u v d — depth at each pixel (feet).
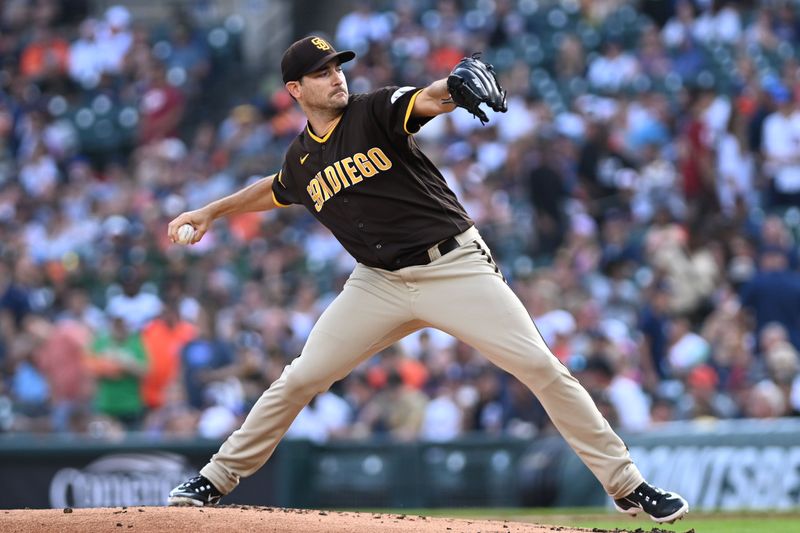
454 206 58.18
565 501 114.73
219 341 138.00
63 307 168.86
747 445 108.37
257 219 181.78
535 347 57.31
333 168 57.98
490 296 57.41
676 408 126.52
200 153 207.41
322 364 59.93
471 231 58.39
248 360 134.62
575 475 114.52
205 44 244.83
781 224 150.00
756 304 135.44
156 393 140.87
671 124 178.29
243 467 62.34
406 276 58.03
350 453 124.16
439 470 122.01
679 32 200.13
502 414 127.54
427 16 223.10
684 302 143.13
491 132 184.96
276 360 135.03
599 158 168.96
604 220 165.48
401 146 56.75
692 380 124.98
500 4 215.92
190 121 232.53
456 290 57.62
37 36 243.19
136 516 56.13
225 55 246.88
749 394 122.21
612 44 197.47
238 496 123.54
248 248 177.17
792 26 198.08
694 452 110.83
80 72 236.84
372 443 123.85
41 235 187.73
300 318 149.69
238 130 207.51
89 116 229.45
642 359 134.31
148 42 244.42
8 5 253.24
